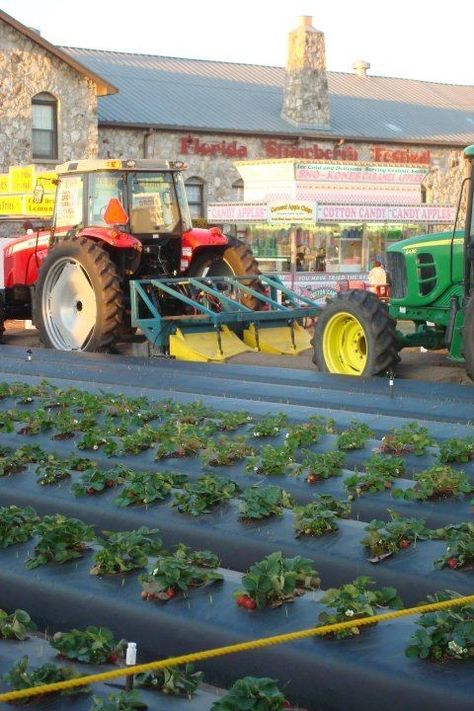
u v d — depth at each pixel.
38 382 10.94
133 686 4.12
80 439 8.28
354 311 11.59
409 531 5.64
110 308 13.58
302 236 21.16
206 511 6.26
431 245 11.47
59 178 14.88
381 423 8.77
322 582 5.59
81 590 5.24
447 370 11.73
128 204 14.23
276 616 4.77
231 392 10.43
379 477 6.77
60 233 14.88
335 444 7.95
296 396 10.14
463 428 8.45
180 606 4.96
